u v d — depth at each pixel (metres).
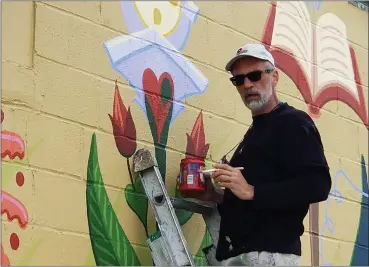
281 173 2.23
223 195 2.39
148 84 2.54
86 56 2.38
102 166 2.36
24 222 2.16
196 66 2.70
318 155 2.21
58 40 2.33
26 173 2.19
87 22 2.40
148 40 2.57
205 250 2.45
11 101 2.19
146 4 2.59
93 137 2.36
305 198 2.19
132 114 2.47
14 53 2.22
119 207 2.38
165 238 2.32
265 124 2.28
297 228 2.25
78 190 2.29
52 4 2.33
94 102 2.38
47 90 2.27
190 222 2.56
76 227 2.27
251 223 2.22
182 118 2.61
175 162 2.56
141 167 2.41
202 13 2.76
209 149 2.68
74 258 2.26
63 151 2.28
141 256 2.42
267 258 2.20
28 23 2.27
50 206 2.22
